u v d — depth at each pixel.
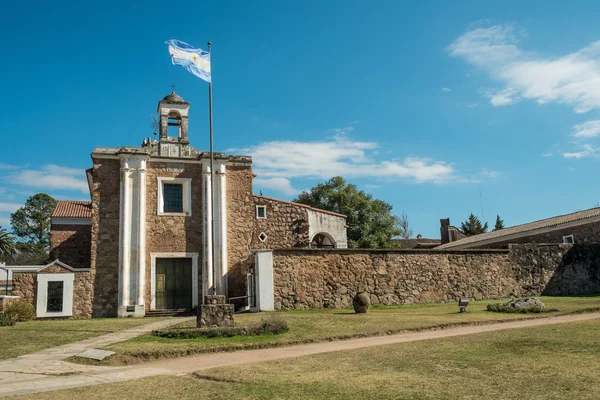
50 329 16.80
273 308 22.33
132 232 24.17
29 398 7.86
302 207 27.48
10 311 20.08
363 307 19.45
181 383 8.88
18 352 12.36
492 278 26.67
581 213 33.75
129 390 8.38
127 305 23.31
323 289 23.34
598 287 28.69
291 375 9.20
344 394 7.57
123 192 24.31
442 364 9.52
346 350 11.80
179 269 25.02
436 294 25.25
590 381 7.70
